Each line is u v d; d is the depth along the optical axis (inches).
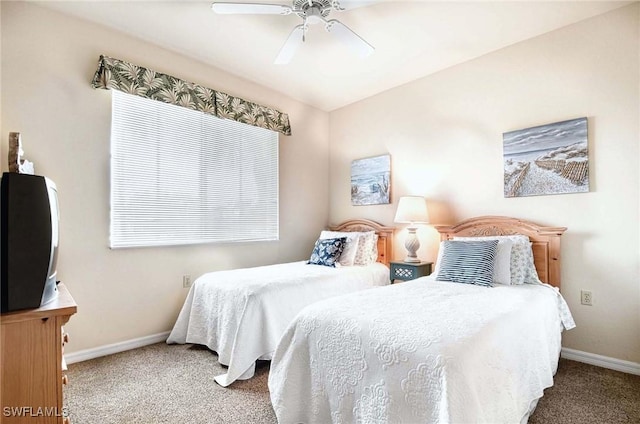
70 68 101.0
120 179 110.3
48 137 96.9
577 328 102.8
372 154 164.2
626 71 96.1
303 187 171.5
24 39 93.6
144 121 115.8
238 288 100.3
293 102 167.3
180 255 124.2
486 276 94.9
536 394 66.6
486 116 124.3
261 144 152.9
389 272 141.2
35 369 48.7
